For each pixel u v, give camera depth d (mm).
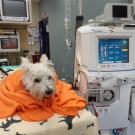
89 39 1387
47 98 1152
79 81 1548
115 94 1461
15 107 1068
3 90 1213
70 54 2479
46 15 3635
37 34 3209
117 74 1441
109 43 1433
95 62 1407
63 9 2783
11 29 2213
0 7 1963
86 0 2211
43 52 3105
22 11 2068
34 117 1051
